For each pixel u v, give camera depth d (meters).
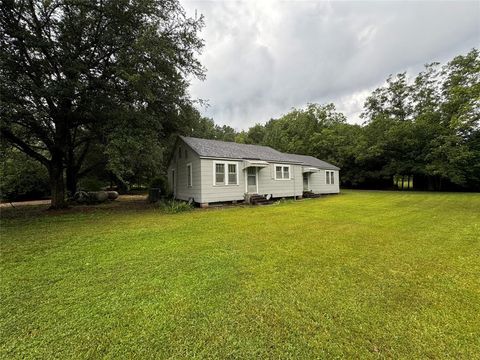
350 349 2.05
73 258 4.35
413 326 2.34
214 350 2.04
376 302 2.79
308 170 17.91
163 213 10.17
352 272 3.64
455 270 3.71
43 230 6.75
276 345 2.10
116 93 10.20
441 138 19.72
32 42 8.13
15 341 2.16
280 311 2.61
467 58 17.80
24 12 8.33
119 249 4.87
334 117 36.62
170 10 10.23
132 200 17.38
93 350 2.04
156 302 2.81
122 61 9.38
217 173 12.79
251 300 2.84
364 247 4.89
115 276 3.55
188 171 13.77
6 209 12.40
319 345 2.10
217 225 7.22
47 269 3.85
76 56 9.34
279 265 3.94
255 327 2.34
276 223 7.46
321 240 5.44
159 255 4.47
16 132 10.56
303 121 36.06
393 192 22.00
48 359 1.95
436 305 2.72
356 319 2.46
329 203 13.17
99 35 9.59
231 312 2.60
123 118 9.87
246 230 6.50
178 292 3.05
